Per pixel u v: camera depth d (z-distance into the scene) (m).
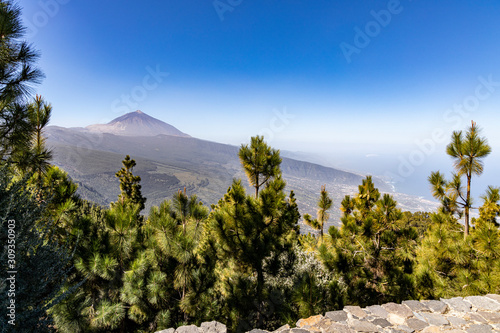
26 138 4.54
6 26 3.78
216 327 3.42
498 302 4.10
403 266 5.86
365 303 5.50
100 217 5.07
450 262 5.58
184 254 4.76
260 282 5.12
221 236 5.08
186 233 5.16
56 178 4.89
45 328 2.67
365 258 5.83
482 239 5.15
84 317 4.15
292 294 4.75
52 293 2.82
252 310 5.29
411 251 6.14
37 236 2.87
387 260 5.77
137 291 4.35
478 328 3.45
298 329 3.51
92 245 4.27
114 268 4.46
